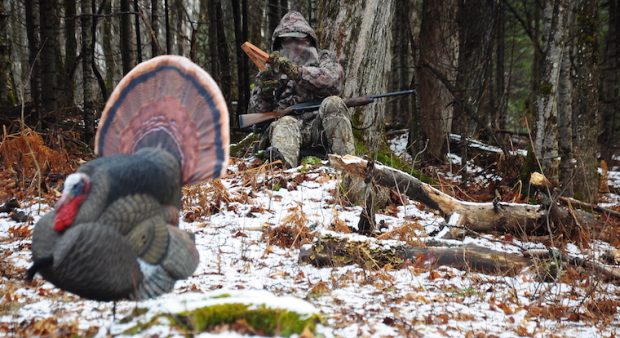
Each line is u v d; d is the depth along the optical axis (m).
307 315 4.35
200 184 8.76
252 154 11.81
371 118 11.77
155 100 4.82
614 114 18.33
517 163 11.78
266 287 6.00
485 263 6.91
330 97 9.91
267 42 25.31
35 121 13.48
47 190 9.27
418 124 14.91
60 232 4.09
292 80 10.31
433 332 5.20
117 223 4.12
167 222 4.48
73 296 5.62
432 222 8.52
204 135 4.68
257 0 21.38
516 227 8.04
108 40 22.59
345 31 11.65
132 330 4.21
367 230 7.70
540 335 5.43
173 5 27.36
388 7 11.86
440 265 6.89
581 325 5.82
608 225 8.59
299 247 7.29
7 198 8.83
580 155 10.31
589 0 10.43
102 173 4.17
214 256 6.83
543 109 10.36
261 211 8.39
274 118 10.23
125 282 4.13
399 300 5.89
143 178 4.26
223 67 15.96
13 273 6.25
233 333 4.13
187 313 4.23
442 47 15.48
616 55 19.48
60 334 4.67
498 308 5.98
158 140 4.73
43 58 13.27
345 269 6.68
